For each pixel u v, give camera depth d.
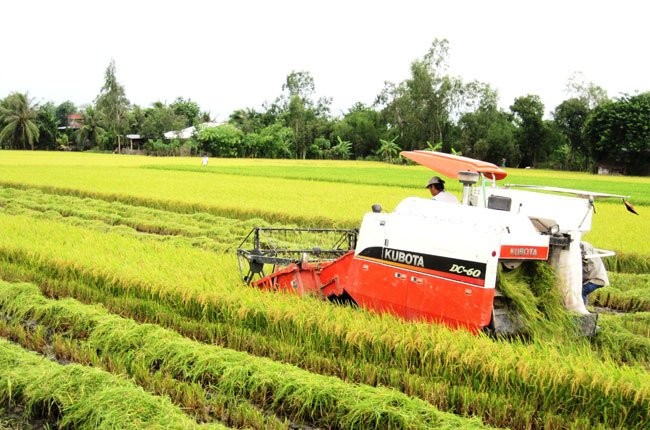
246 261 11.62
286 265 10.20
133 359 7.25
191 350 7.08
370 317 7.82
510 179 50.69
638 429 5.91
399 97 87.06
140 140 98.69
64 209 21.14
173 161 68.38
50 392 6.20
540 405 6.32
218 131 88.81
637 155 75.50
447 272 7.23
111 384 6.25
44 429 5.95
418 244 7.51
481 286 6.93
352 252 8.59
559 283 7.57
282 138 92.00
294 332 7.93
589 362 6.41
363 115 94.88
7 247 12.16
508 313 7.29
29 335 8.03
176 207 23.80
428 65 86.12
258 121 98.69
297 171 51.47
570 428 5.92
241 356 6.99
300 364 7.30
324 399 6.15
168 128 96.12
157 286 9.30
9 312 9.06
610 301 11.38
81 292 10.05
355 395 6.10
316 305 8.24
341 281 8.75
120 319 8.12
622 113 74.62
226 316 8.51
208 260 11.38
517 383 6.42
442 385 6.54
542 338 7.21
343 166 66.62
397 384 6.69
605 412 6.00
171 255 11.70
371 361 7.28
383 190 32.22
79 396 6.07
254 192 29.14
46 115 97.75
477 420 5.71
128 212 21.77
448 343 6.81
